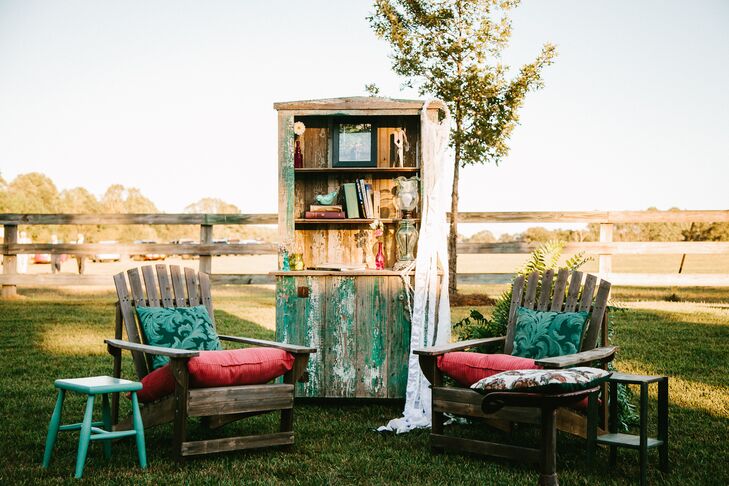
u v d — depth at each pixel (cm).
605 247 1018
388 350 505
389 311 506
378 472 348
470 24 1043
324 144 588
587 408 351
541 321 416
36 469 343
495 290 1315
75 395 517
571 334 398
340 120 583
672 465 360
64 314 948
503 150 1034
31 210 5025
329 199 575
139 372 404
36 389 529
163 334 414
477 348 471
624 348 677
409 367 474
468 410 375
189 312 434
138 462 360
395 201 554
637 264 1970
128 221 1070
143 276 435
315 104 529
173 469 347
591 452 343
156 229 5375
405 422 442
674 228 2080
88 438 335
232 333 784
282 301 512
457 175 1030
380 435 426
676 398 500
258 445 378
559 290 431
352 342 508
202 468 350
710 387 531
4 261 1109
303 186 591
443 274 495
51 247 1093
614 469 354
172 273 449
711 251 1003
